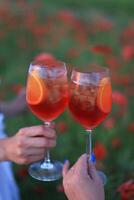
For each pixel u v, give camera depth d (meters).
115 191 1.42
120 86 2.71
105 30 4.30
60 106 1.07
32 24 4.24
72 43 3.94
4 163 1.50
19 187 1.81
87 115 1.05
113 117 2.23
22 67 3.34
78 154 1.89
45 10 5.61
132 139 2.02
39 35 4.03
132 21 5.22
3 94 2.81
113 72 2.86
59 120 2.21
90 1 7.58
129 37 3.81
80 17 5.36
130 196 1.23
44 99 1.05
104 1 7.50
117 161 1.74
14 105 1.58
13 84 2.94
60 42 3.93
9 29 4.16
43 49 3.84
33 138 1.05
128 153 1.79
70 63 3.18
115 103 2.23
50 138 1.06
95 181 0.99
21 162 1.07
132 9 7.05
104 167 1.60
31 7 5.55
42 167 1.22
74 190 0.97
